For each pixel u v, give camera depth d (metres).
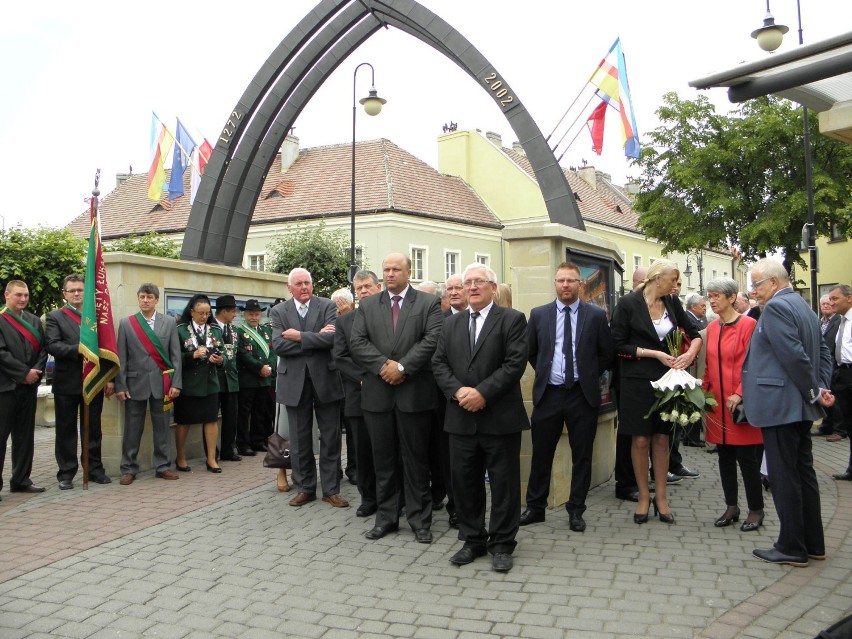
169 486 7.42
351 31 9.87
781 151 18.52
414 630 3.80
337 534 5.62
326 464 6.63
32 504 6.64
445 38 8.59
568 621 3.88
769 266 4.95
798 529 4.72
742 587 4.33
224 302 8.94
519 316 4.89
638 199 21.45
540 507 5.81
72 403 7.41
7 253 12.83
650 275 5.80
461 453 4.87
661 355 5.61
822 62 3.20
